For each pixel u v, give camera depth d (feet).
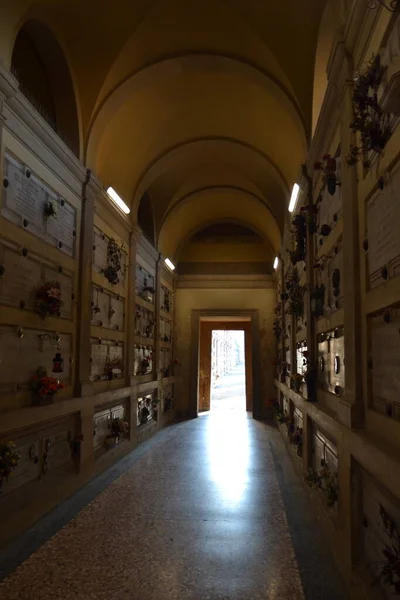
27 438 14.26
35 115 14.40
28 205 14.65
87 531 13.62
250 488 18.39
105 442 21.88
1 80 12.26
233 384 99.71
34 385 14.65
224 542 12.79
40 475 15.06
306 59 17.75
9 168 13.39
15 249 13.78
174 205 35.70
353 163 9.90
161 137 26.68
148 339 32.48
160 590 10.05
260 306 42.80
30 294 14.78
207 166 33.14
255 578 10.62
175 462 23.24
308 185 18.39
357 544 9.84
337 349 13.55
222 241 44.37
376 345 9.39
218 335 107.45
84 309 19.26
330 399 14.35
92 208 20.33
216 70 20.97
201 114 25.99
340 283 12.96
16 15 13.42
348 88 10.93
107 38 17.95
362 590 8.68
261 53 18.95
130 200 27.32
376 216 9.20
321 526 13.61
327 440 13.73
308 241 18.70
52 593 9.92
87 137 19.54
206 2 17.29
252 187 35.14
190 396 42.39
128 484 18.97
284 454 25.27
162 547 12.43
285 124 23.56
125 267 26.53
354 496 9.96
